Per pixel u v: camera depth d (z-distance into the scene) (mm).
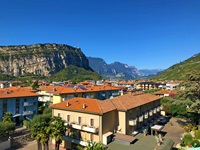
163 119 63688
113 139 37438
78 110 39812
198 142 42031
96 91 84812
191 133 50250
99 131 37062
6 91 60688
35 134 31844
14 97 56750
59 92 69500
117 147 34219
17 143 43406
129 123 42062
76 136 40156
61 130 32312
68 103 43812
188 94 55156
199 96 55406
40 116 50438
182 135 50969
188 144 42312
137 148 33625
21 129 51312
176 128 58969
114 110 41500
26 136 46094
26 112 60188
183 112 69875
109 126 39688
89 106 40438
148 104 54000
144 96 57000
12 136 45500
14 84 145250
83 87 87250
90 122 38562
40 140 31281
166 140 38219
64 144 41625
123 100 45812
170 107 74625
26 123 52531
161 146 34688
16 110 57969
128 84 192875
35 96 63281
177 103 56844
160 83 182625
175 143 45562
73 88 79500
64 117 42688
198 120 58594
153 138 39156
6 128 44188
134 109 45312
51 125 32188
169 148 34719
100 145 25516
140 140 37844
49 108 59219
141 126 47906
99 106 39406
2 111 54031
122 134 39438
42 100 76688
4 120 50281
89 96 79750
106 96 92188
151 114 53219
